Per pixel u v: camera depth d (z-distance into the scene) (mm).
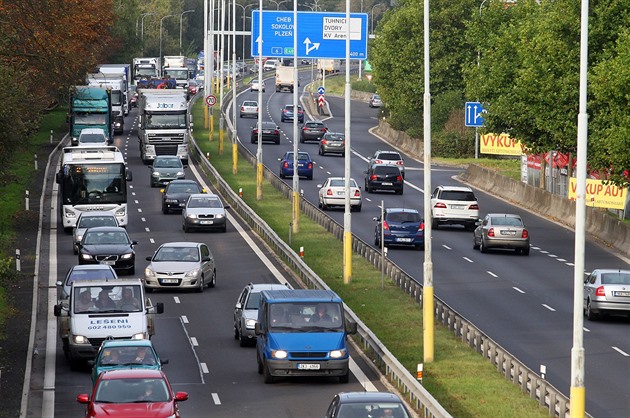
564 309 103875
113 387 60531
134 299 83000
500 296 109812
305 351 75812
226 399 72188
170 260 114875
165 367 82062
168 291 114562
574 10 147625
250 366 82688
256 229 152125
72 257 132375
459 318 90000
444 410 60781
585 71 55719
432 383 74312
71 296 82875
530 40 161500
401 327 94000
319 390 74750
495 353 79812
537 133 162000
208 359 84938
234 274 123188
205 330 95875
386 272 121000
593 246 145875
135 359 68625
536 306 105000
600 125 141375
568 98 148000
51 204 174250
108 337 79938
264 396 72938
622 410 68250
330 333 76625
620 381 76438
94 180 150625
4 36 120062
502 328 94625
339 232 144250
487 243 137625
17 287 114750
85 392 74500
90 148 157000
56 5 123188
